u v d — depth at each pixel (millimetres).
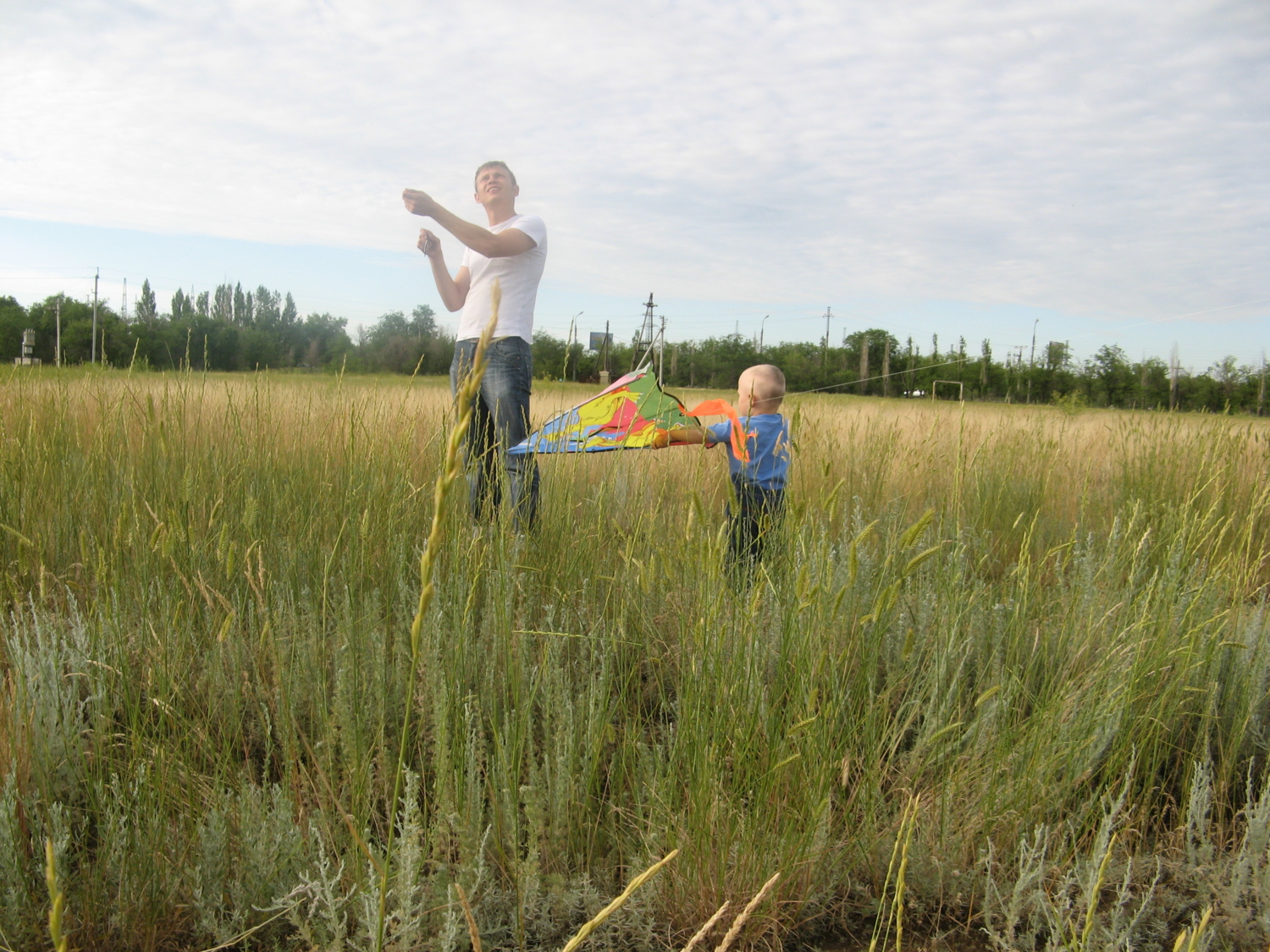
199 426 3695
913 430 6297
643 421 3371
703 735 1777
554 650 2229
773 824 1708
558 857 1715
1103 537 4020
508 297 4199
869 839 1742
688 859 1642
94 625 2152
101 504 3178
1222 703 2355
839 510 3871
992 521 4160
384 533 3047
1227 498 4066
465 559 2516
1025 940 1608
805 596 1837
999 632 2469
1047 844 1663
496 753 1839
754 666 1967
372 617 2363
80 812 1767
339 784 1859
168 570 2576
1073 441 6469
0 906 1450
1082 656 2420
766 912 1585
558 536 2965
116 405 3688
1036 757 1907
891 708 2346
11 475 3086
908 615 2523
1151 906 1708
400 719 2154
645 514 2986
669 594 2486
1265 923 1620
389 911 1519
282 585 2580
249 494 2955
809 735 1758
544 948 1539
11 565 2711
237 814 1727
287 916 1500
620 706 2279
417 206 3752
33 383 3996
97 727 1804
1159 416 5785
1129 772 1854
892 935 1688
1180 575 2598
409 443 3645
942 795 1817
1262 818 1748
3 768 1747
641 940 1562
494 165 4387
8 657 2148
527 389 4309
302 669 2180
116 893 1572
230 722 2086
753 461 3262
